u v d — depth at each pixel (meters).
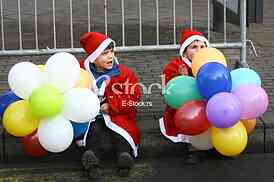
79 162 5.95
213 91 5.18
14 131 5.34
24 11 10.43
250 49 8.58
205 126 5.26
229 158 5.95
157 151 5.99
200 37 5.72
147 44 8.15
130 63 7.75
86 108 5.21
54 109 5.15
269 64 7.90
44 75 5.31
